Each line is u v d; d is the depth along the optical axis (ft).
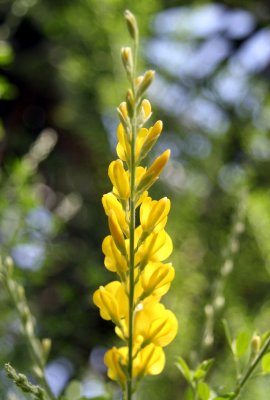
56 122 4.24
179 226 3.08
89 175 3.97
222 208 3.10
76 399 1.44
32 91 4.42
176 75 3.60
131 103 1.05
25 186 2.48
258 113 3.76
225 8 4.35
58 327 2.79
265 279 2.90
